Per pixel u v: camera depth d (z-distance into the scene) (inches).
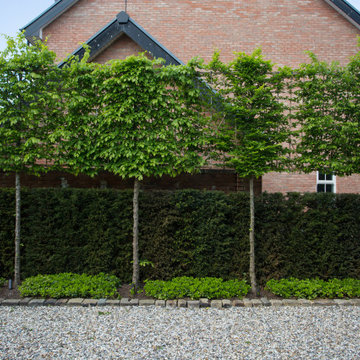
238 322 158.1
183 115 208.4
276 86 205.6
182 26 375.6
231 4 375.9
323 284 197.2
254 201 211.9
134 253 199.8
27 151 201.5
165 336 141.9
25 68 199.8
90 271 207.5
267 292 198.7
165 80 205.9
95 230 208.4
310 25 370.9
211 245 207.8
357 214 210.7
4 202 211.3
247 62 199.3
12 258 209.3
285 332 147.9
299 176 353.4
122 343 135.1
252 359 124.2
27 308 173.0
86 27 374.9
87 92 204.5
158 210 210.4
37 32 357.4
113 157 199.6
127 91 199.8
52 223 209.0
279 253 208.7
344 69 209.2
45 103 195.9
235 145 202.4
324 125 202.2
